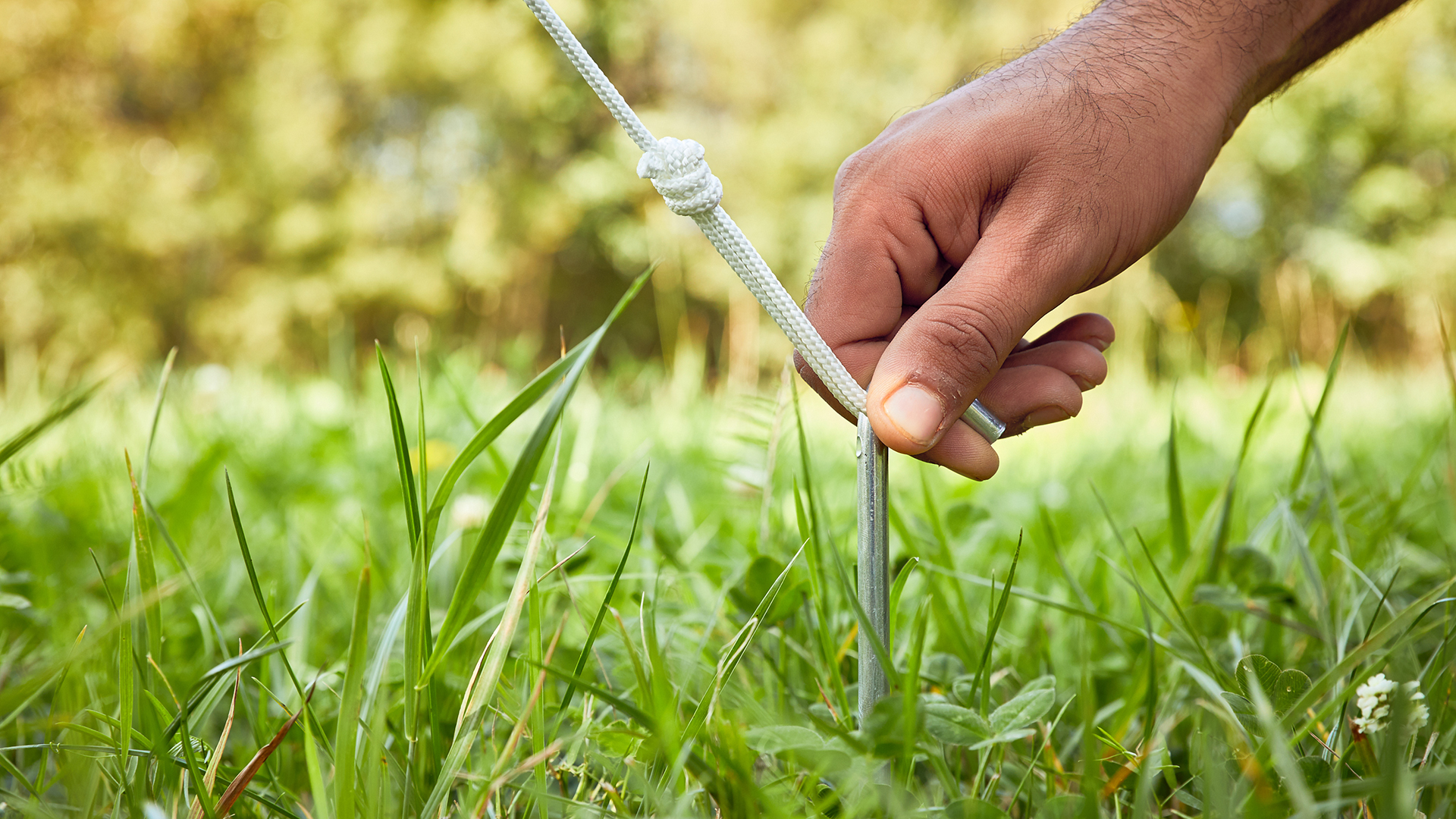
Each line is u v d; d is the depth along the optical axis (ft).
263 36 24.84
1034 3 23.89
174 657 2.60
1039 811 2.05
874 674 2.05
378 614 2.73
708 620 2.48
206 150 24.07
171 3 22.72
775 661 2.47
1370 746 2.06
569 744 2.12
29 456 3.35
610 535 2.84
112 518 3.49
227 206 23.61
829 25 25.31
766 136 24.62
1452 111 25.43
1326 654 2.39
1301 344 14.38
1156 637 2.45
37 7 22.16
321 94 25.67
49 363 20.47
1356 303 24.79
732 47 25.50
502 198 25.76
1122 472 5.22
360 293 24.35
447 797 2.07
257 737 2.21
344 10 24.81
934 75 24.27
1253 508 4.09
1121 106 2.23
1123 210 2.22
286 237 23.89
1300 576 2.85
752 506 3.56
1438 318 2.74
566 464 3.74
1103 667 2.48
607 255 27.81
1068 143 2.20
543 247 26.76
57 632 2.60
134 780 2.02
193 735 2.15
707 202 2.06
